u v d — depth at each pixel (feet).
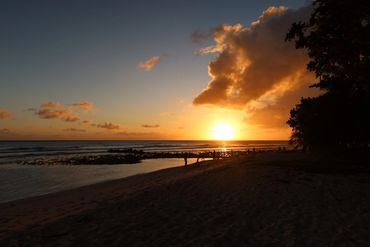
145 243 23.47
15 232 28.22
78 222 30.01
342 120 74.74
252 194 39.83
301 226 26.30
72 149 315.99
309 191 40.91
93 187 66.74
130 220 29.94
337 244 22.22
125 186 62.85
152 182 64.49
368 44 51.88
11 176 97.66
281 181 48.88
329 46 56.90
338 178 51.34
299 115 85.56
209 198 38.55
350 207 32.42
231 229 26.02
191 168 97.55
